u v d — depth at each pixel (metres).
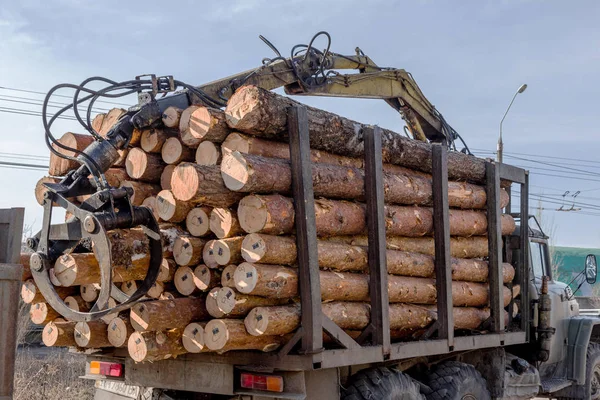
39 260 4.28
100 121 5.29
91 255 4.38
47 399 8.69
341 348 4.80
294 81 7.07
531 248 8.36
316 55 7.47
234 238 4.49
